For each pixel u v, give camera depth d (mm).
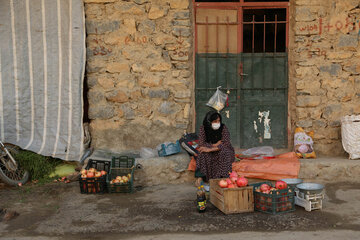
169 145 5699
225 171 5094
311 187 4453
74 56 5742
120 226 3922
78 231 3812
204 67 6305
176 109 5996
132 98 5949
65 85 5777
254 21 6273
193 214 4242
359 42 5887
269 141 6367
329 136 5973
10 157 5422
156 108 5980
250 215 4172
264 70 6309
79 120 5777
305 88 5953
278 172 5277
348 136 5613
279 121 6332
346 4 5840
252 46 6289
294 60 6035
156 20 5883
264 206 4234
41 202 4738
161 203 4660
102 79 5918
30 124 5816
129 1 5836
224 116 6359
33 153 5648
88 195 5012
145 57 5918
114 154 5918
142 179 5500
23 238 3660
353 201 4566
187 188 5312
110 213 4312
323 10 5852
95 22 5836
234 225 3889
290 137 6301
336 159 5668
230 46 6289
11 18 5703
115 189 5062
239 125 6359
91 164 5473
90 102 5969
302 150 5758
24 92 5785
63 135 5801
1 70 5727
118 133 5992
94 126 6004
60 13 5707
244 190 4250
